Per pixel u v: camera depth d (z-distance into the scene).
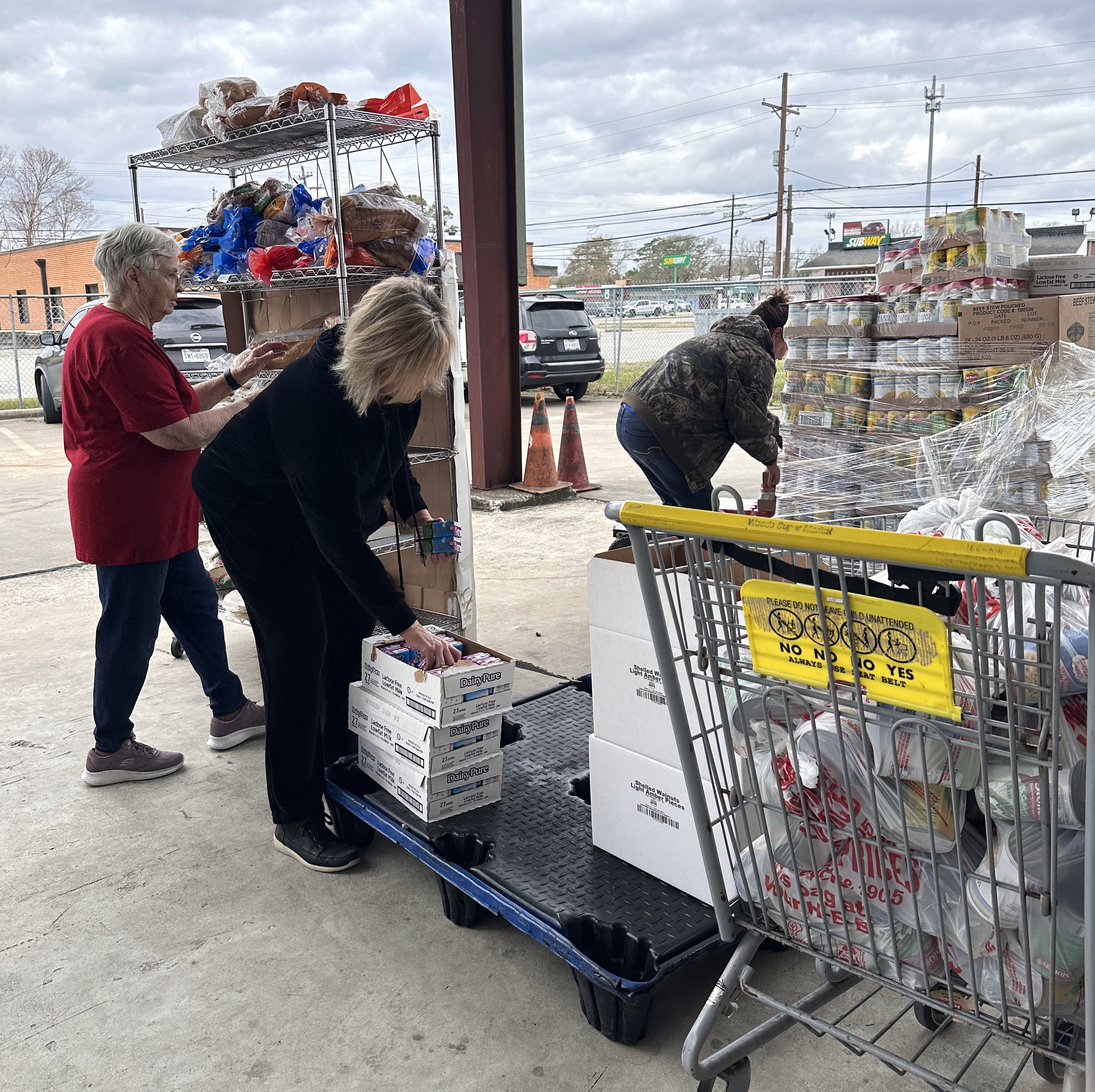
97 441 2.79
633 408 3.67
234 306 4.29
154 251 2.78
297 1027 1.96
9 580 5.65
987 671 1.20
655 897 2.03
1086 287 3.36
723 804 1.57
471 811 2.46
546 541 6.30
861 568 1.43
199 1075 1.84
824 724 1.44
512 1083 1.79
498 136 7.09
